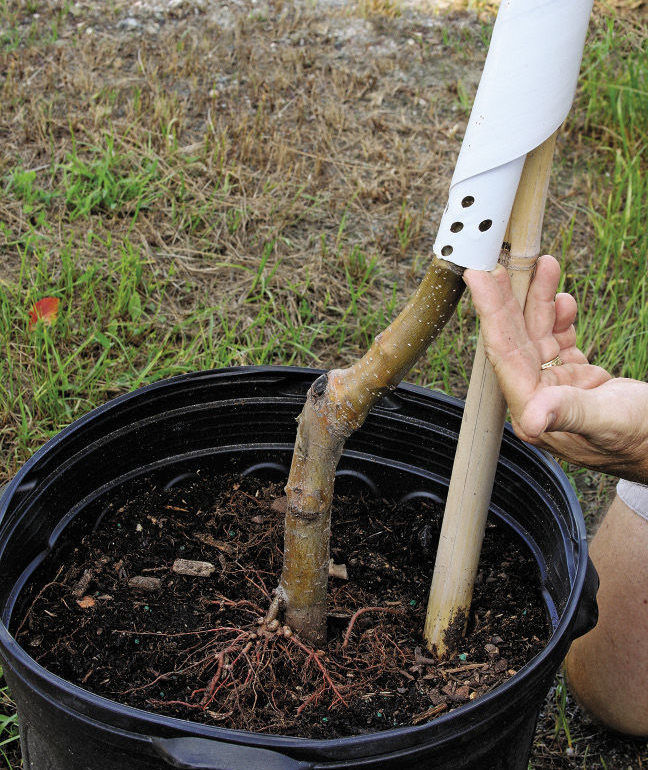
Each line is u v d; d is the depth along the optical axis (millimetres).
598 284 2443
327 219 2689
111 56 3275
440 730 888
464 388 2221
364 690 1138
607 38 3387
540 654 956
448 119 3182
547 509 1270
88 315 2230
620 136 3082
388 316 2328
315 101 3168
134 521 1367
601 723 1582
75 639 1175
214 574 1305
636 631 1433
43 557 1239
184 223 2574
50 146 2750
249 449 1468
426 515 1456
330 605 1292
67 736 938
